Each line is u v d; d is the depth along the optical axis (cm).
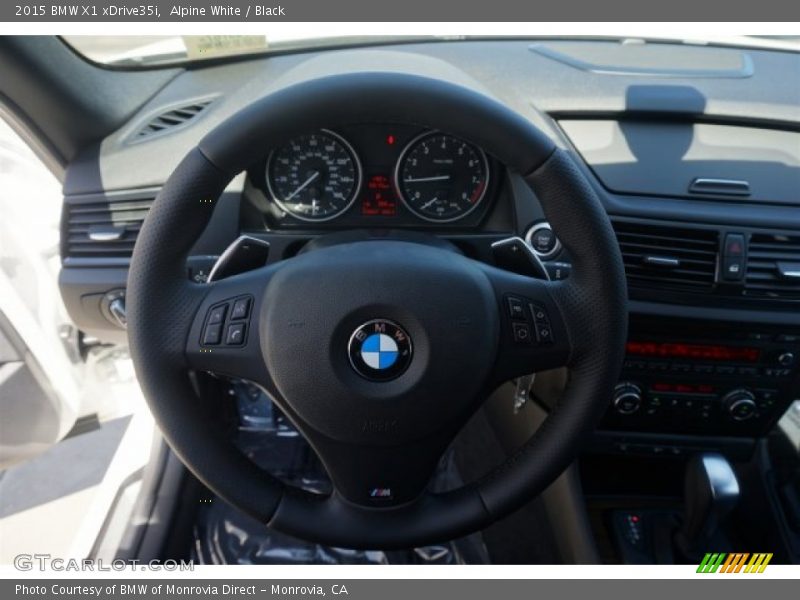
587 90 134
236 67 149
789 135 131
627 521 155
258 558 153
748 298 125
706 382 136
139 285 82
